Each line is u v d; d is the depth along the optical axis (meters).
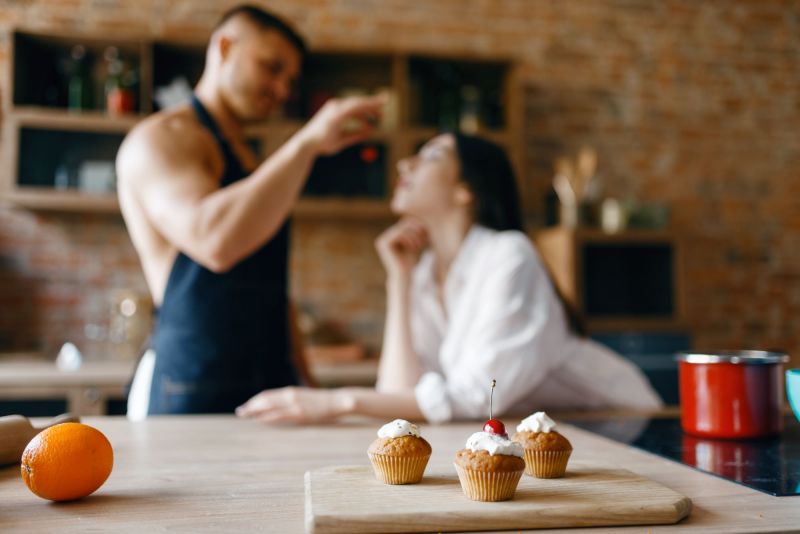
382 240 1.74
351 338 3.36
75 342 3.15
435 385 1.17
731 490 0.70
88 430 0.66
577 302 3.07
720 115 3.80
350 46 3.11
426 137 3.08
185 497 0.67
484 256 1.39
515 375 1.22
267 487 0.71
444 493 0.64
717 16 3.85
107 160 3.01
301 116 3.19
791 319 3.79
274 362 1.59
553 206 3.40
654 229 3.24
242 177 1.59
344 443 0.95
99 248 3.20
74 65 2.99
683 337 3.15
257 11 1.62
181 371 1.47
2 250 3.13
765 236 3.80
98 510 0.63
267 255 1.57
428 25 3.52
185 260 1.48
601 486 0.67
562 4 3.67
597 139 3.65
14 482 0.73
